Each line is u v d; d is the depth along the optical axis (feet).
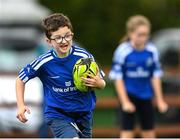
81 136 46.32
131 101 64.69
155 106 79.25
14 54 97.81
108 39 149.18
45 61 45.11
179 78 90.27
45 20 44.32
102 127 81.30
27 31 103.60
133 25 63.77
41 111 69.92
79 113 45.62
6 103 76.43
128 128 64.64
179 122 83.87
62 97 45.39
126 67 64.23
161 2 154.92
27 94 77.10
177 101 83.05
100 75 45.65
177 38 122.83
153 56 64.39
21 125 76.13
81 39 149.28
